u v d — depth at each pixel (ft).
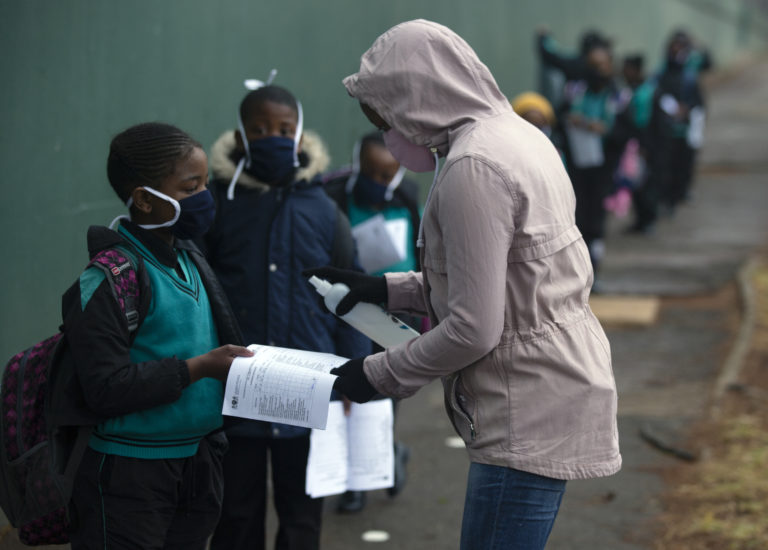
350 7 22.11
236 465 9.98
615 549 12.98
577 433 7.41
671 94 39.73
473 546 7.68
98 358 7.14
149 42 13.64
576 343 7.48
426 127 7.52
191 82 14.85
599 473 7.43
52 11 11.53
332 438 10.34
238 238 10.05
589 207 27.84
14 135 11.00
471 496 7.67
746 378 20.52
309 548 10.43
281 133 10.07
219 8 15.67
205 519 8.32
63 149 11.91
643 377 20.85
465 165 7.07
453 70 7.55
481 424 7.52
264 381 7.40
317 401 7.30
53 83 11.63
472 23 32.73
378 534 13.42
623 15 67.00
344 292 8.37
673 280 30.09
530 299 7.30
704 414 18.29
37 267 11.59
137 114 13.44
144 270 7.50
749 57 135.95
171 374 7.32
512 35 38.09
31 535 7.77
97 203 12.75
